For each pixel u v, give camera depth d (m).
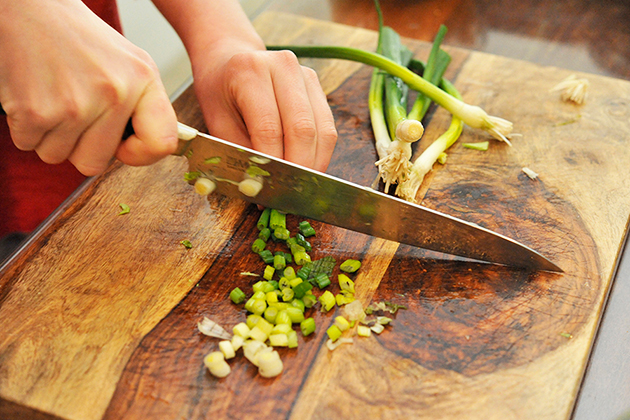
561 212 0.47
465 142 0.53
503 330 0.41
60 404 0.38
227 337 0.41
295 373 0.39
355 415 0.38
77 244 0.45
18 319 0.42
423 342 0.41
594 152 0.52
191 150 0.43
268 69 0.46
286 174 0.43
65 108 0.37
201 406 0.38
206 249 0.45
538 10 0.72
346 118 0.55
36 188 0.57
